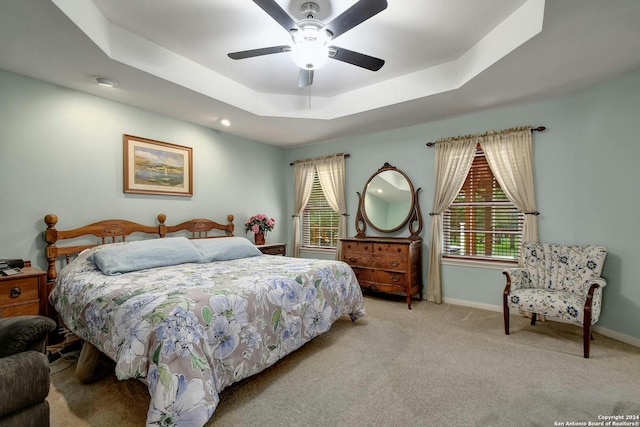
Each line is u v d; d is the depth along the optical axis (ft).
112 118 10.25
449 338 8.85
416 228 13.43
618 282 8.73
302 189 16.88
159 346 4.65
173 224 11.98
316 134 14.73
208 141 13.37
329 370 7.02
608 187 9.00
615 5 5.67
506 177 11.11
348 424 5.18
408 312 11.33
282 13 5.99
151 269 8.36
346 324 10.07
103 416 5.40
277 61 9.56
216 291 5.95
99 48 7.13
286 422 5.24
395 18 7.39
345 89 11.68
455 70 9.52
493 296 11.58
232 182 14.46
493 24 7.64
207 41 8.42
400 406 5.65
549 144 10.51
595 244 9.38
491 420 5.23
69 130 9.27
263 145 16.30
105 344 5.49
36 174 8.63
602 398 5.84
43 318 4.91
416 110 11.47
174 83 9.00
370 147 14.69
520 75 8.60
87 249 9.12
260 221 14.67
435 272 12.57
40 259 8.68
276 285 7.01
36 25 6.21
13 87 8.26
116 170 10.32
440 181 12.50
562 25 6.29
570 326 9.80
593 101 9.40
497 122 11.46
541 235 10.66
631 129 8.43
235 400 5.89
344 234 15.28
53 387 6.37
